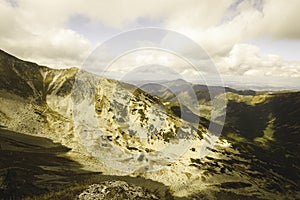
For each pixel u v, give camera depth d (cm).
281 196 5309
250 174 6141
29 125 9244
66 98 13188
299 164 9062
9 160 4053
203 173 4775
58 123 9800
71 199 1544
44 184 3005
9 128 8444
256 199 4553
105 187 1594
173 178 3756
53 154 5672
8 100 11269
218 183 4638
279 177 6662
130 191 1600
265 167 7412
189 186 3797
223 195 4075
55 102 12900
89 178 3456
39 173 3656
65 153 5884
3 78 14138
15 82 14338
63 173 3919
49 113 11194
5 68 15288
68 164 4725
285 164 8575
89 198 1511
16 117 9794
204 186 4184
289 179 6725
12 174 2677
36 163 4450
